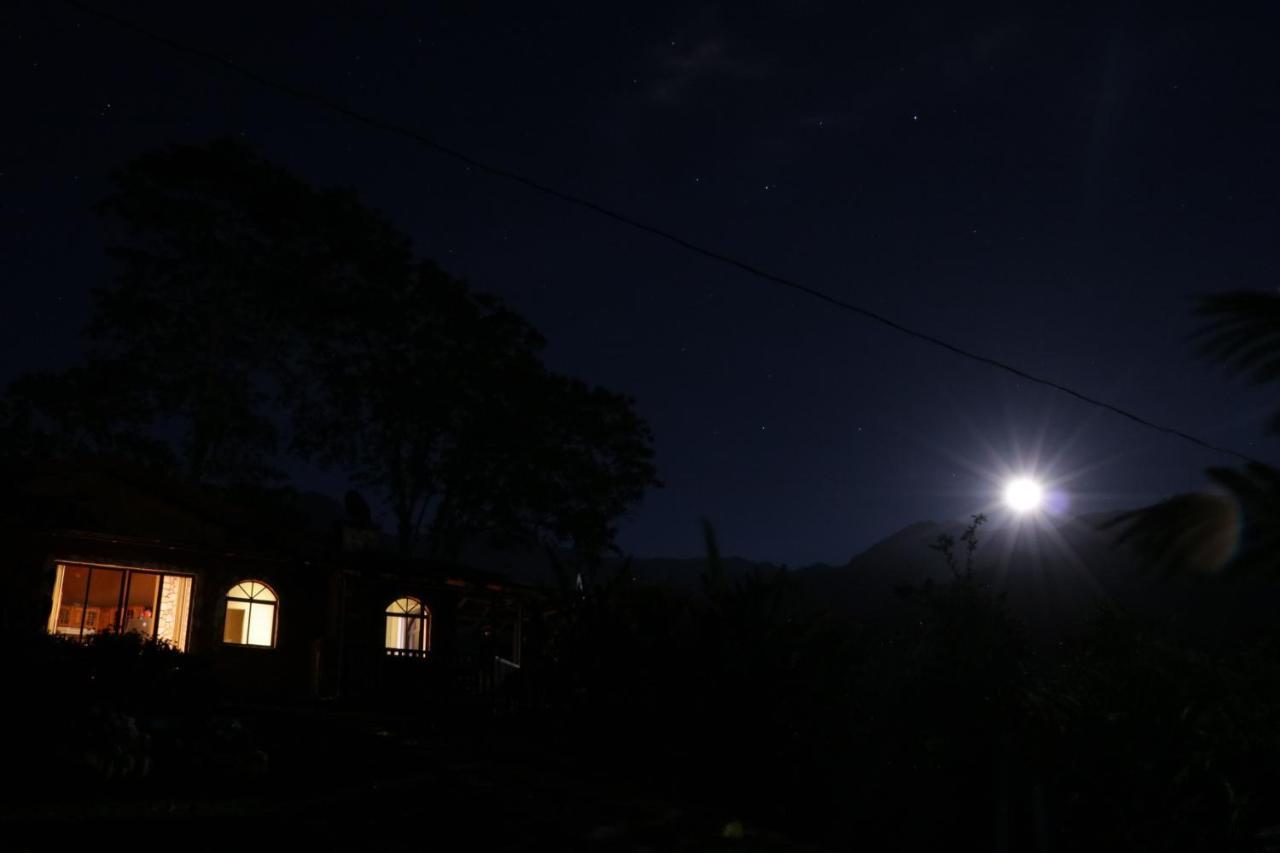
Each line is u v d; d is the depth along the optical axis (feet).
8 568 51.55
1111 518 12.59
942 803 32.81
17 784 28.50
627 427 114.62
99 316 103.24
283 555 61.62
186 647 57.36
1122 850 31.63
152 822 27.43
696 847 27.91
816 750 34.30
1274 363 13.08
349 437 111.24
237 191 106.22
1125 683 35.47
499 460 109.60
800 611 38.17
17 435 95.50
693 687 35.42
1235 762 35.06
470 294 113.50
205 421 104.17
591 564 108.88
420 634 68.74
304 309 108.06
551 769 35.47
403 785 32.60
